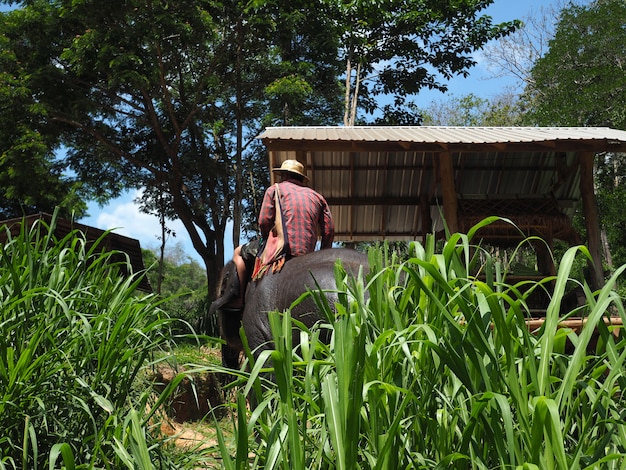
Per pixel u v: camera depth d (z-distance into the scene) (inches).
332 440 94.4
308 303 169.9
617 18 1346.0
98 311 150.3
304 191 211.3
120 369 134.7
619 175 1289.4
